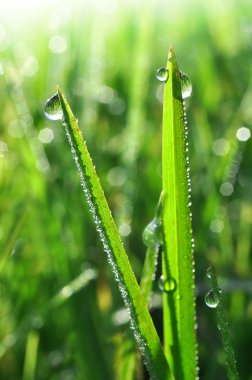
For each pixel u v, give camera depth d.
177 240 0.18
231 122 0.40
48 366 0.26
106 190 0.35
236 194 0.35
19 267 0.27
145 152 0.38
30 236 0.28
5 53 0.35
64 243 0.26
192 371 0.18
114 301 0.26
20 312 0.27
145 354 0.17
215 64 0.48
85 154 0.17
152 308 0.27
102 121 0.43
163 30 0.64
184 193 0.17
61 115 0.19
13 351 0.26
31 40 0.41
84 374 0.23
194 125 0.35
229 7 0.54
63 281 0.25
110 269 0.28
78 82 0.35
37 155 0.28
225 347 0.17
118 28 0.52
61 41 0.37
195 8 0.60
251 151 0.37
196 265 0.28
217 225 0.30
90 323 0.24
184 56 0.57
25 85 0.35
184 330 0.18
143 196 0.34
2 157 0.30
